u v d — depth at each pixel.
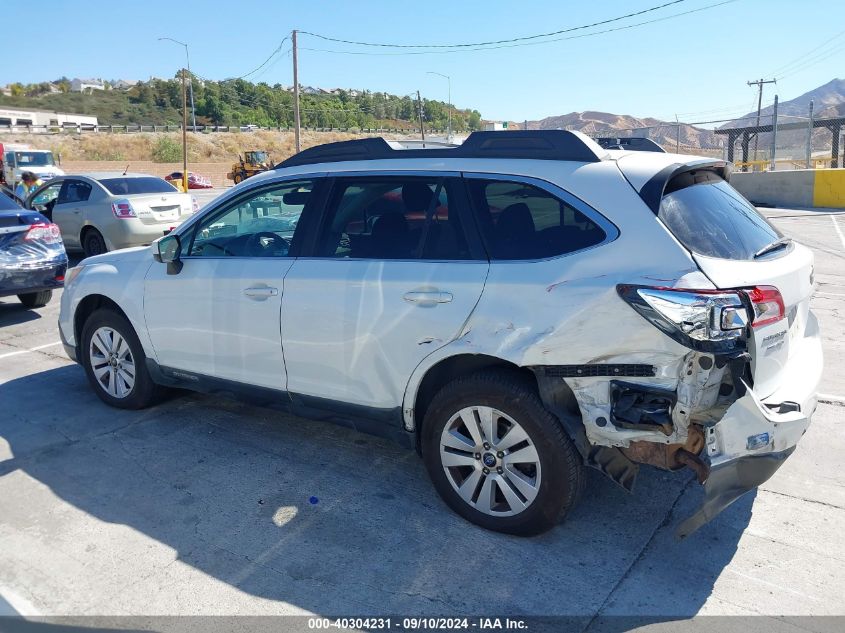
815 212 20.41
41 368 6.63
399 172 3.97
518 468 3.61
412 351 3.76
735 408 3.05
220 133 86.56
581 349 3.25
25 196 15.02
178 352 4.89
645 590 3.22
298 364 4.24
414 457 4.63
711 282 3.04
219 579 3.34
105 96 143.12
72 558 3.53
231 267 4.52
